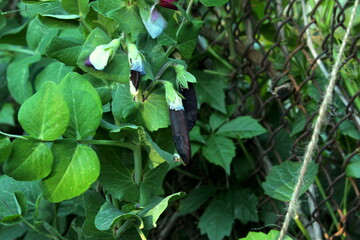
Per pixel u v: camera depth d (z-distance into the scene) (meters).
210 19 1.07
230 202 0.94
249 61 0.95
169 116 0.63
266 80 0.97
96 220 0.62
